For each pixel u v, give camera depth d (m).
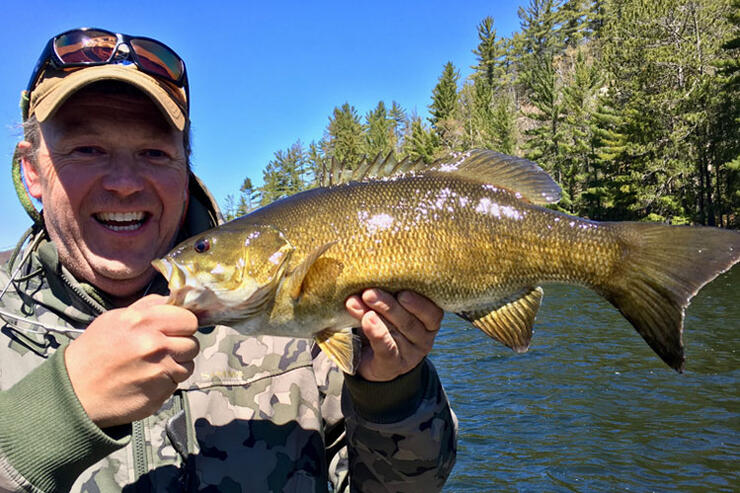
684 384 2.53
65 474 0.53
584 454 1.91
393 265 0.75
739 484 1.66
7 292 0.71
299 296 0.75
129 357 0.53
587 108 14.55
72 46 0.69
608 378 2.68
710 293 5.10
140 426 0.67
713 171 10.87
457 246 0.77
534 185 0.83
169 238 0.78
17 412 0.53
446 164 0.82
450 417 0.77
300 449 0.72
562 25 25.92
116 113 0.70
